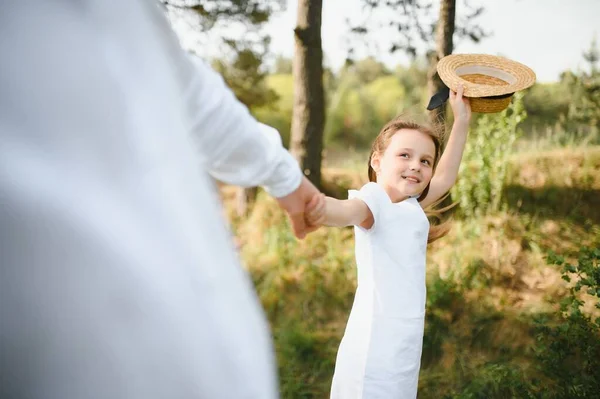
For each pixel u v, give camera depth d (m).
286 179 1.17
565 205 5.29
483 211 5.20
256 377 0.82
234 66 6.32
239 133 1.02
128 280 0.69
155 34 0.81
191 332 0.74
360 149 8.53
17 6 0.69
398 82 9.05
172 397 0.73
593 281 3.27
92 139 0.70
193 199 0.80
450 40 5.19
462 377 3.76
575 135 6.16
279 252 5.22
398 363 2.11
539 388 3.47
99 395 0.70
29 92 0.68
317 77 5.95
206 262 0.78
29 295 0.66
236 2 5.71
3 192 0.65
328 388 3.83
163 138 0.76
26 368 0.68
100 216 0.69
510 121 5.20
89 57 0.71
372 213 2.13
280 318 4.60
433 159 2.30
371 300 2.16
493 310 4.32
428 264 4.84
